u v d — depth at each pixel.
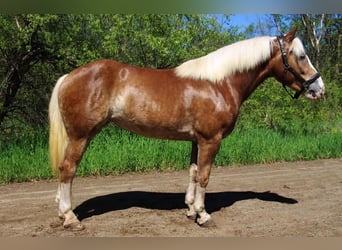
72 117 3.61
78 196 5.09
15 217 4.14
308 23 16.19
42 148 7.01
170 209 4.53
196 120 3.74
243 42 3.97
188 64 3.86
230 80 3.87
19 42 7.59
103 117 3.68
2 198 4.97
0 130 8.33
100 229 3.78
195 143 4.11
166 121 3.73
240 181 6.26
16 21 7.80
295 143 8.85
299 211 4.54
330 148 8.98
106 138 7.69
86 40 8.23
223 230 3.83
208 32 10.27
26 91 8.95
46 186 5.70
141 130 3.85
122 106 3.71
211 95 3.73
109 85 3.67
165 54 8.48
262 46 3.97
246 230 3.84
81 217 4.16
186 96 3.72
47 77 9.02
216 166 7.64
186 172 6.90
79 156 3.68
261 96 10.57
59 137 3.69
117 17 8.13
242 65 3.88
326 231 3.85
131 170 6.86
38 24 7.52
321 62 16.33
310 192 5.54
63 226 3.76
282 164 7.98
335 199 5.15
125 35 8.39
